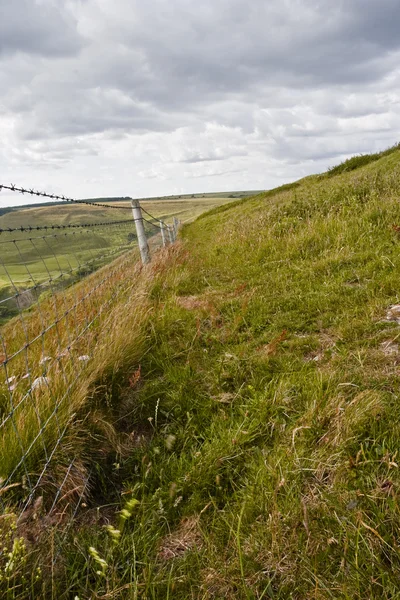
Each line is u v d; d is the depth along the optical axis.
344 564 1.74
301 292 5.31
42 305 5.05
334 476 2.21
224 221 19.80
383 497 1.94
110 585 1.88
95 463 2.74
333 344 3.78
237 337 4.49
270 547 1.92
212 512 2.28
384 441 2.27
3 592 1.71
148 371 4.04
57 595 1.86
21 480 2.35
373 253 5.88
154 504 2.35
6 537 1.85
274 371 3.58
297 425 2.67
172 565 1.93
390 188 9.40
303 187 18.55
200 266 8.70
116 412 3.37
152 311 5.42
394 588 1.60
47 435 2.63
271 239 8.50
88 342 3.91
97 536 2.17
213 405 3.27
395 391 2.74
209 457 2.58
